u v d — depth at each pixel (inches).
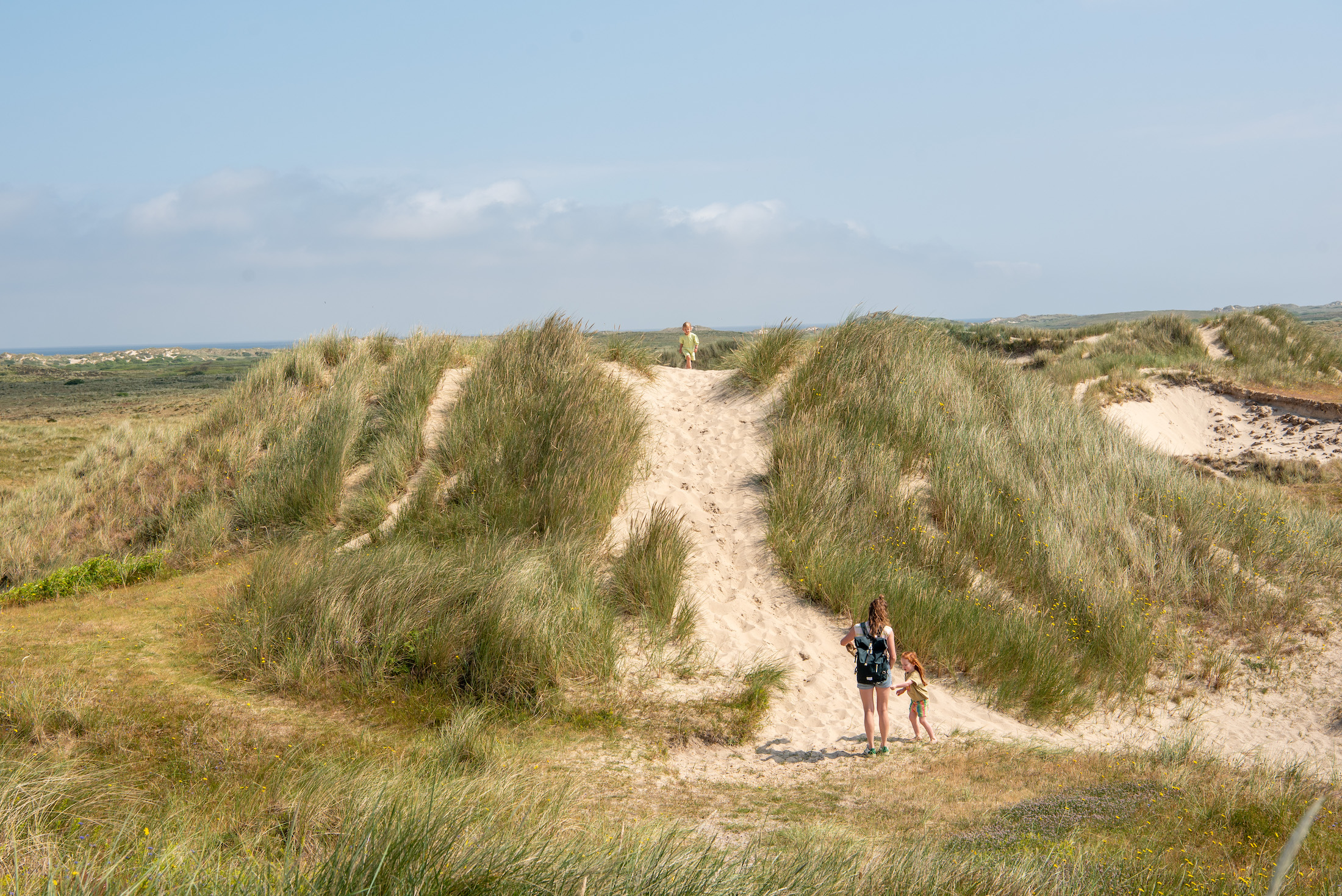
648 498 493.7
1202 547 471.5
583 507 440.1
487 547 397.1
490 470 475.5
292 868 131.3
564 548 406.6
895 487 482.9
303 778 214.8
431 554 399.2
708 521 482.3
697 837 196.4
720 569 444.8
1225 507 509.7
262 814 188.9
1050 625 400.8
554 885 128.3
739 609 416.8
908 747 311.3
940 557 444.5
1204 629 418.9
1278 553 476.4
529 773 250.1
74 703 256.5
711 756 298.7
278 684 302.8
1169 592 441.4
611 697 328.5
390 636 327.6
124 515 499.8
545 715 307.6
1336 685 369.4
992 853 184.7
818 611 419.8
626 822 214.8
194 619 355.9
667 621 388.5
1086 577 429.4
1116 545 465.7
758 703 338.0
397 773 217.5
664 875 135.9
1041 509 472.7
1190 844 205.0
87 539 486.3
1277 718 353.7
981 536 458.3
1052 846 194.2
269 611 342.0
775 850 182.9
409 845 131.3
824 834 202.8
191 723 257.9
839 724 333.1
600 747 290.7
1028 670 372.8
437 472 492.1
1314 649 398.9
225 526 470.9
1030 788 261.4
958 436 521.7
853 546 450.9
